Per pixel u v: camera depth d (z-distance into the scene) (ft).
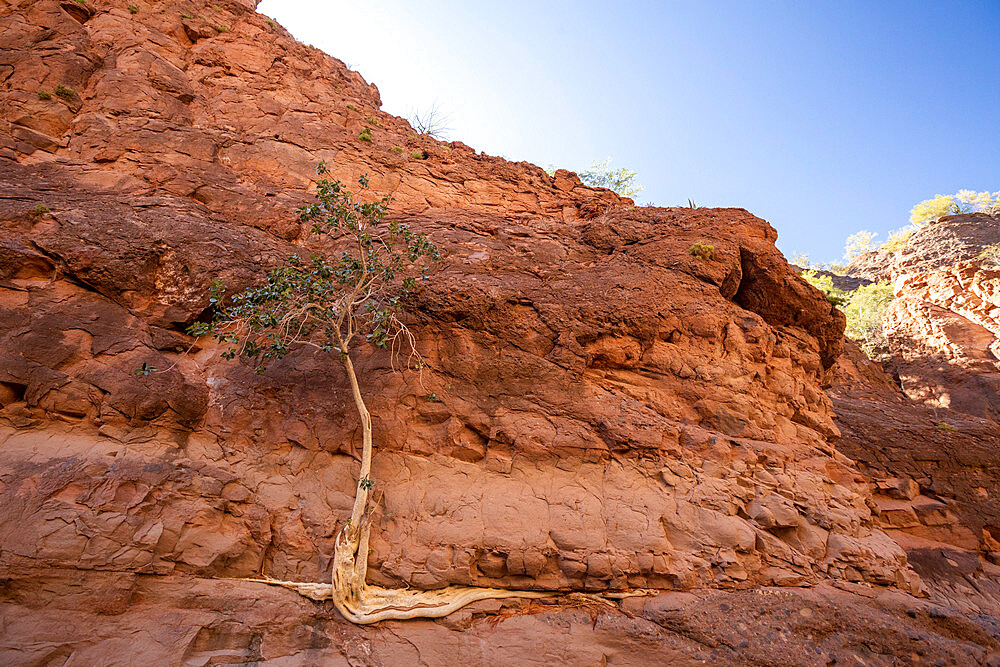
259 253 35.63
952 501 49.90
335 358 33.06
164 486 24.77
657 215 47.93
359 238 31.78
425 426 32.37
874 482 50.75
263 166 45.09
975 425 61.46
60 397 26.02
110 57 46.19
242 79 53.47
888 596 29.78
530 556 27.66
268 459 28.73
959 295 101.35
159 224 33.22
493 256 42.06
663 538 29.55
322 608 24.20
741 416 37.24
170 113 44.86
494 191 54.39
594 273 42.65
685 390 37.78
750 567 29.48
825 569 30.78
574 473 31.83
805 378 44.45
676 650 25.04
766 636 25.66
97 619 20.79
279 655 22.18
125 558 22.16
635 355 37.88
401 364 33.22
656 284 40.93
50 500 22.40
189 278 32.14
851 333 114.42
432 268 39.37
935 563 42.63
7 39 42.45
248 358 31.94
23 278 28.99
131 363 28.45
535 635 25.32
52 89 40.65
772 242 47.75
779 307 45.32
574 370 35.29
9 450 23.95
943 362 95.09
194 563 23.52
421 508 28.76
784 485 34.22
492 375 34.12
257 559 25.02
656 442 33.22
